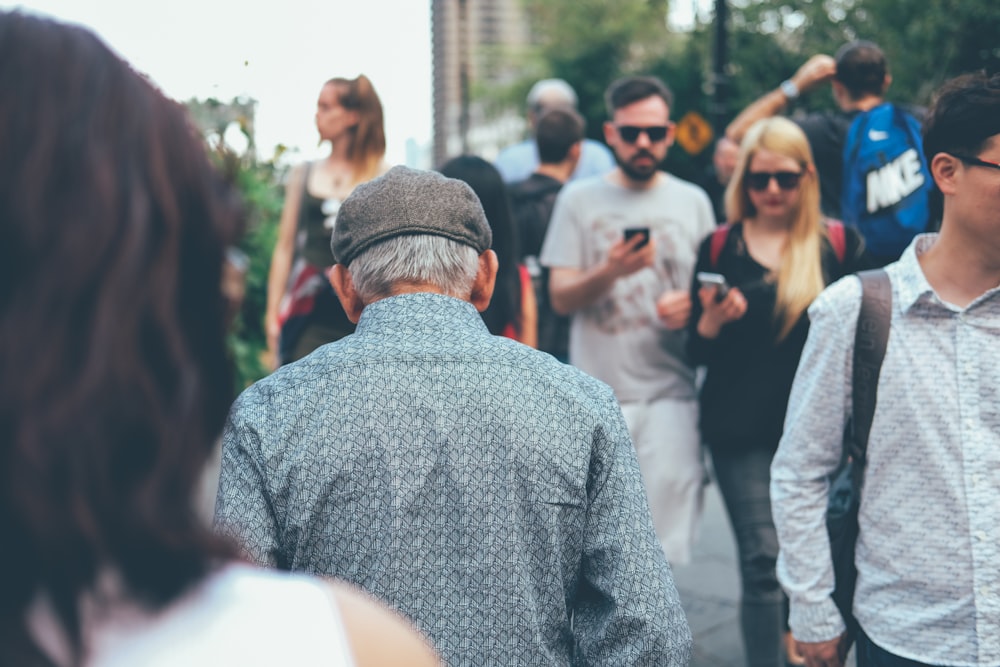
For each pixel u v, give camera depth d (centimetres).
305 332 399
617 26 2827
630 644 149
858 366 205
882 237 390
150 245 70
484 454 149
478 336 158
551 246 409
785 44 1403
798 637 220
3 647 65
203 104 469
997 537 193
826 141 431
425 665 81
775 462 225
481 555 147
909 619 201
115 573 70
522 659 147
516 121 4225
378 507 147
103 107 70
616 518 154
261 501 149
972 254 195
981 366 195
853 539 214
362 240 164
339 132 414
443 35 7625
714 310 338
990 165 188
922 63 1145
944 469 196
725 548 509
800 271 338
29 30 71
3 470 64
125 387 67
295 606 76
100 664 69
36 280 65
